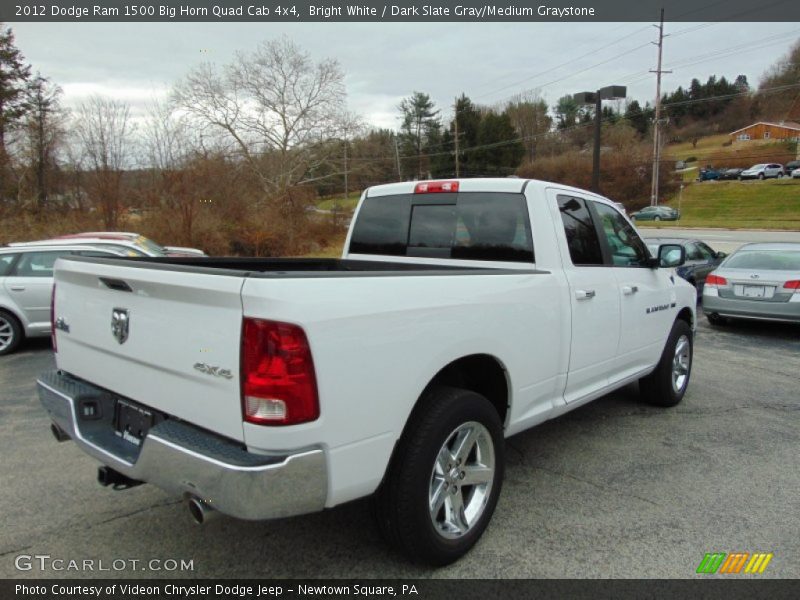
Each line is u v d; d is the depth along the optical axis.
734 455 4.24
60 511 3.36
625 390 5.99
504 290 3.06
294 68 37.97
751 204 56.25
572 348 3.68
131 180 21.88
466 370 3.29
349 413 2.27
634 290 4.39
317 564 2.84
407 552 2.66
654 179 51.66
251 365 2.07
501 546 3.00
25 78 27.97
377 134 54.09
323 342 2.15
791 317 8.64
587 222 4.07
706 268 11.86
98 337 2.80
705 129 97.62
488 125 77.44
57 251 8.03
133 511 3.36
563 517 3.31
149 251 9.43
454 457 2.84
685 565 2.84
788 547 3.01
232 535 3.10
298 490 2.16
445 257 4.02
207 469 2.14
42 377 3.18
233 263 4.20
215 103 36.31
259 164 36.34
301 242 27.66
